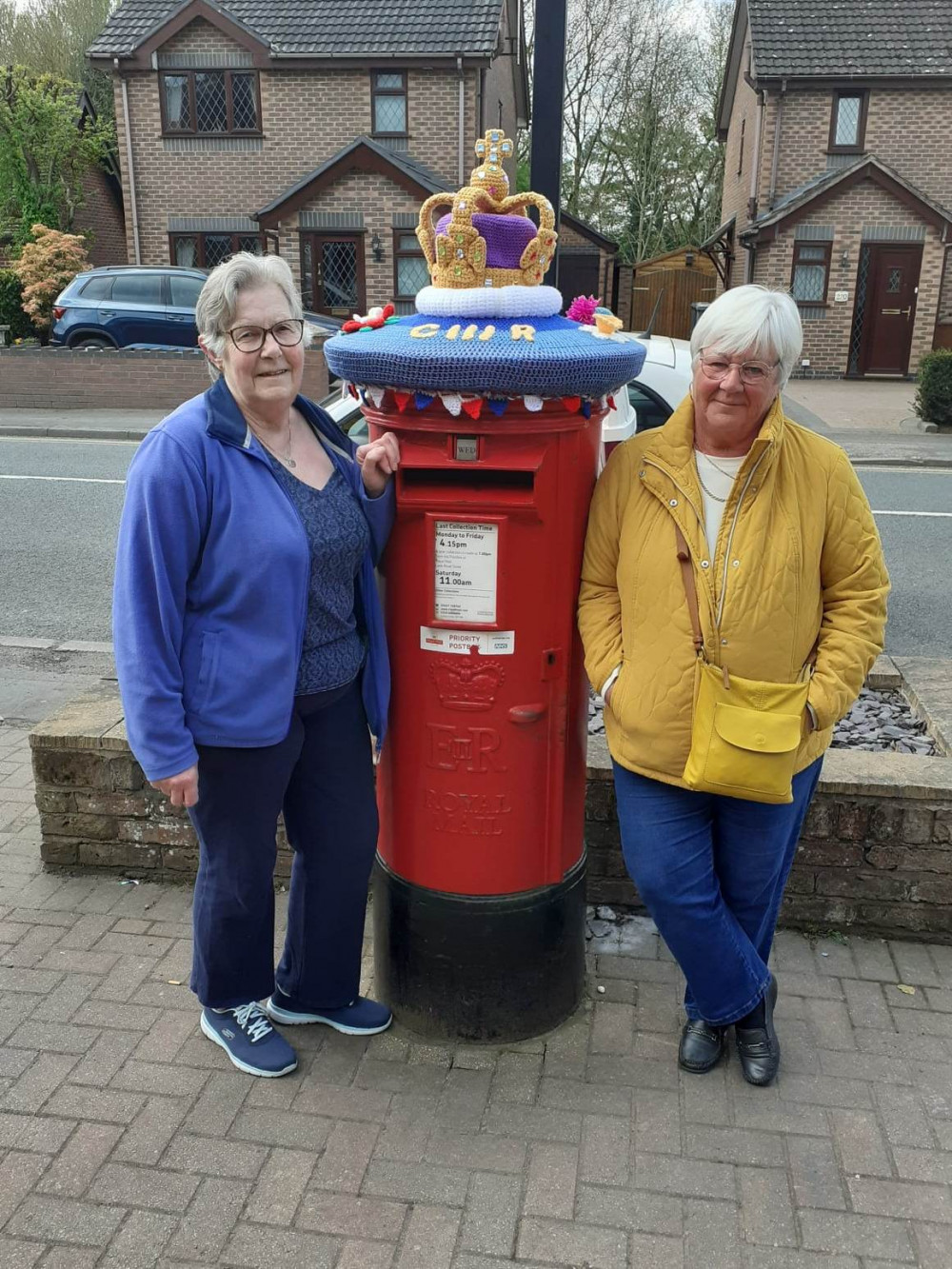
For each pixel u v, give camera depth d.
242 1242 2.11
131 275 16.31
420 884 2.63
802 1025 2.78
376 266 19.39
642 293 24.55
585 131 33.16
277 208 19.11
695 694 2.23
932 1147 2.37
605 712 2.47
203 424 2.17
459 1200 2.22
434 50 19.00
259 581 2.18
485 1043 2.70
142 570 2.12
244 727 2.23
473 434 2.24
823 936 3.18
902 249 19.31
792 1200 2.22
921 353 19.67
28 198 21.48
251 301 2.12
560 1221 2.17
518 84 25.86
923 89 19.52
